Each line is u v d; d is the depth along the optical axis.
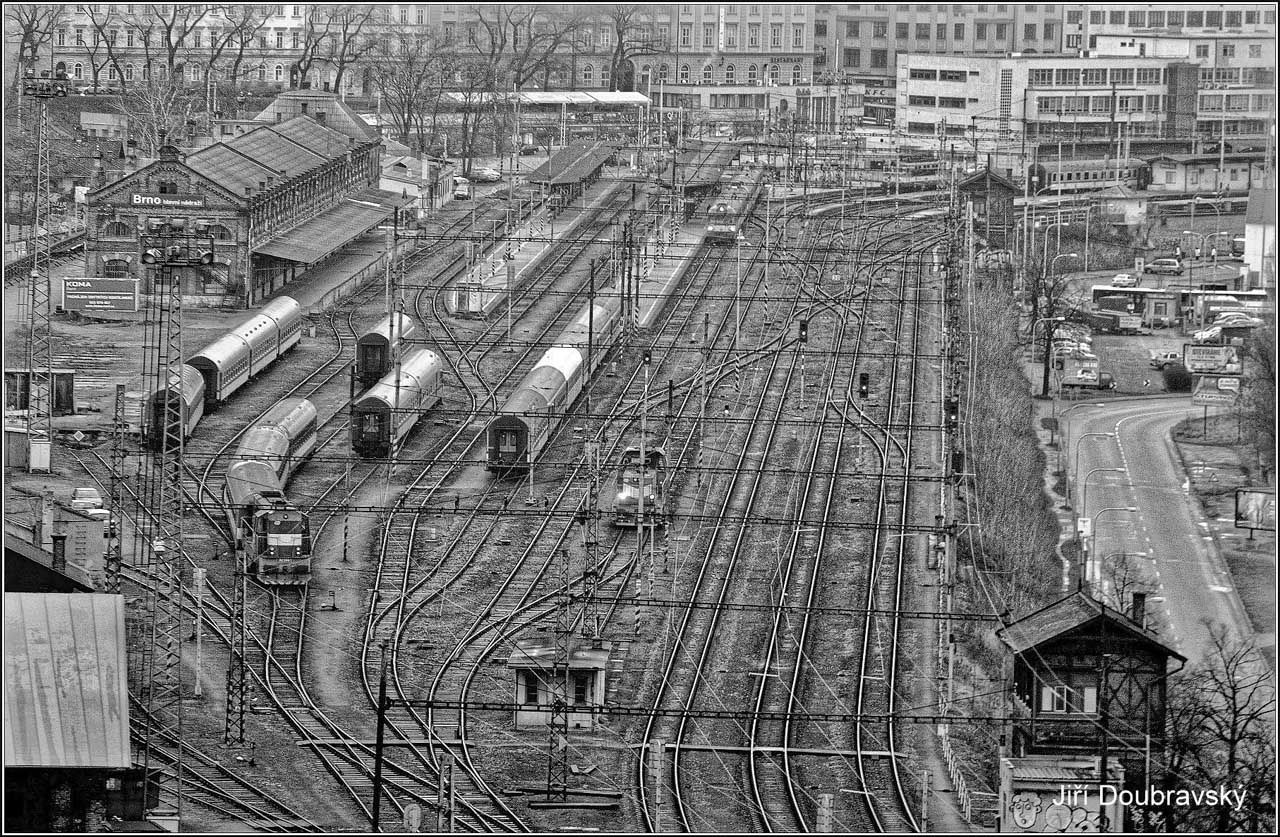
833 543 170.62
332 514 173.38
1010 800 115.81
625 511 171.50
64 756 109.31
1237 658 136.62
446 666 140.00
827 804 113.69
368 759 124.19
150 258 140.88
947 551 151.12
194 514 171.38
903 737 130.50
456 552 165.12
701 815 116.38
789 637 148.00
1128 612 146.38
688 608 153.00
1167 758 120.25
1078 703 120.31
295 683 135.88
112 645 116.38
